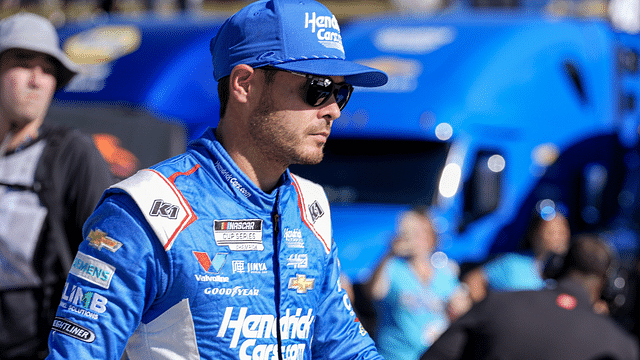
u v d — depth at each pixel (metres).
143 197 6.13
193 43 33.62
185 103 31.25
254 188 6.52
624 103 35.34
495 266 19.14
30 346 9.43
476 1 46.12
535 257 18.89
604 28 34.72
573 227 30.66
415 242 18.05
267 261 6.52
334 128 26.41
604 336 11.80
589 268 12.25
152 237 6.12
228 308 6.26
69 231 9.66
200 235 6.23
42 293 9.47
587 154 31.84
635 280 22.56
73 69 10.29
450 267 20.14
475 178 25.39
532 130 28.22
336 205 25.39
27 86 9.59
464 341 12.20
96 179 9.71
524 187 27.44
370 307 21.97
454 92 25.98
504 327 11.89
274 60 6.54
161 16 39.41
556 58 30.25
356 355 7.55
